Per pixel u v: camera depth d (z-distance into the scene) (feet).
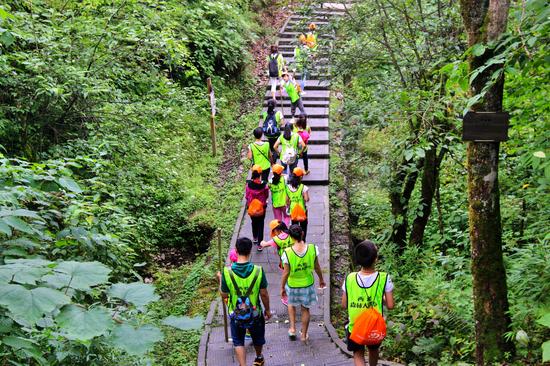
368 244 17.21
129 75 34.42
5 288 7.15
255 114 52.06
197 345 24.47
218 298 28.37
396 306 25.35
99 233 16.55
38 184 13.37
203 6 53.62
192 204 38.78
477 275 17.08
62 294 7.36
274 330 25.08
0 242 10.28
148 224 30.66
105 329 7.29
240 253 19.52
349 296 17.35
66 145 27.81
